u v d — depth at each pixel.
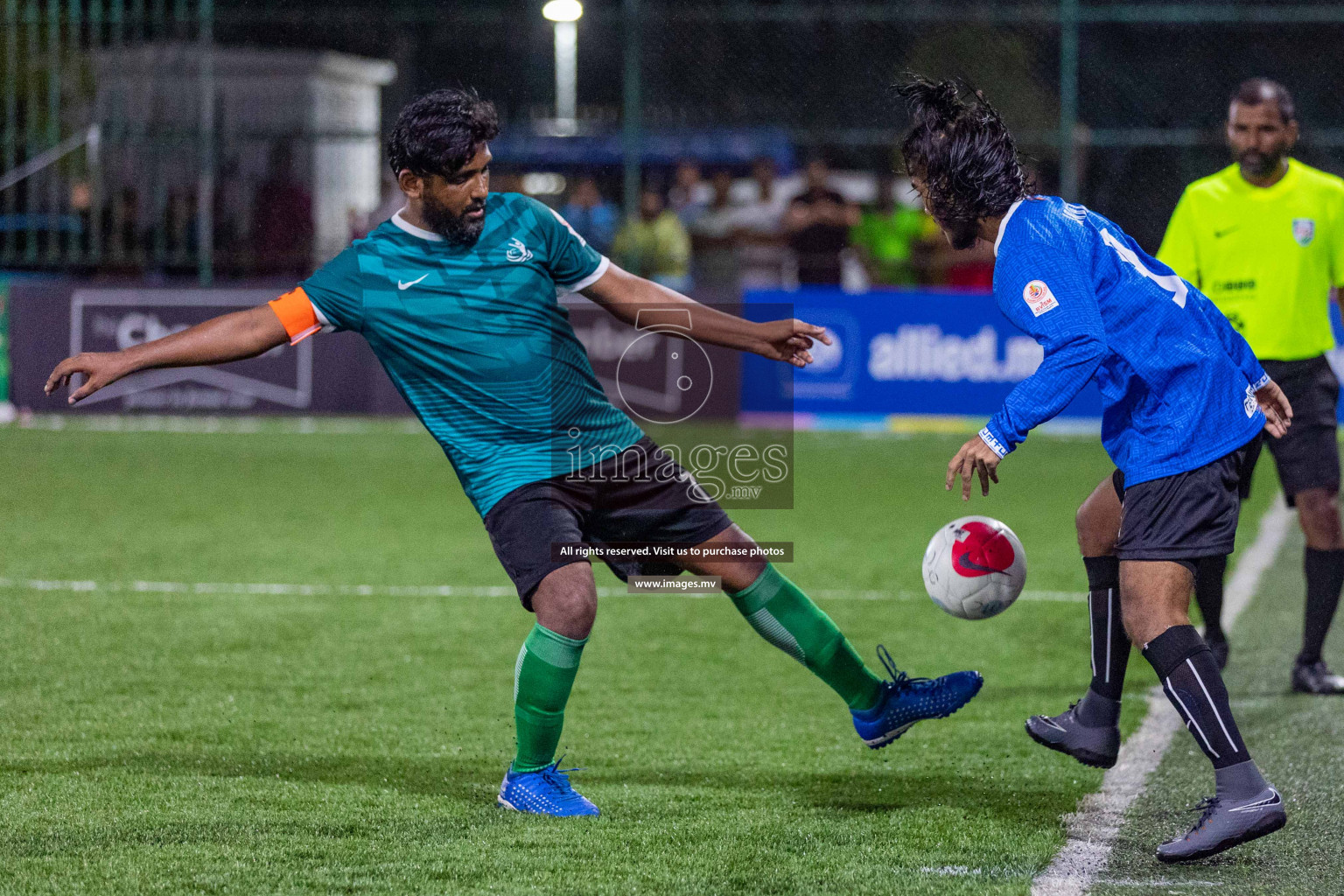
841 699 15.36
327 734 13.72
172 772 12.40
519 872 10.00
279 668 16.42
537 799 11.38
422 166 10.66
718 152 48.44
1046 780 12.49
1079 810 11.59
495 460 11.31
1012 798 11.94
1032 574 22.61
